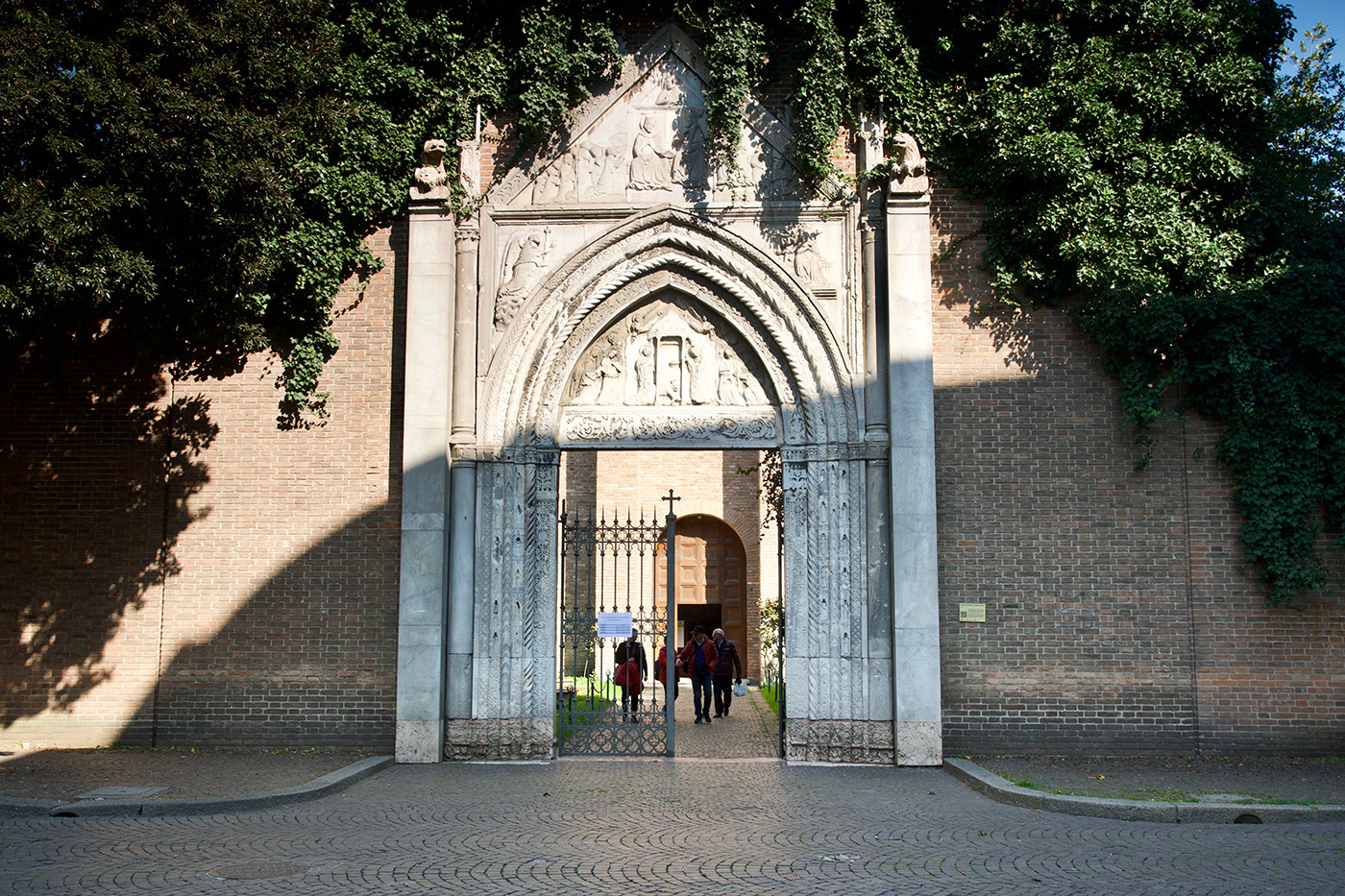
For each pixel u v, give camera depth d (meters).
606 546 27.38
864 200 13.38
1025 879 7.25
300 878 7.19
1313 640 13.01
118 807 9.45
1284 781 11.09
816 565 12.92
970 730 13.02
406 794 10.52
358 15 13.73
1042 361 13.60
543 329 13.38
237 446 13.89
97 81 10.23
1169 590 13.16
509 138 14.00
